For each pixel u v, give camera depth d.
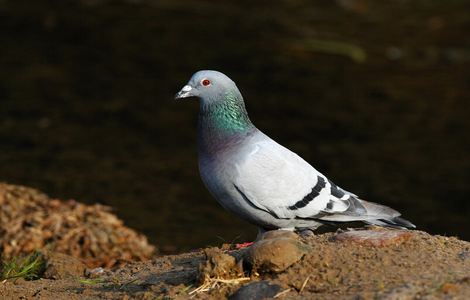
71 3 24.91
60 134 17.64
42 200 12.88
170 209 14.55
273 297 7.04
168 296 7.33
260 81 20.42
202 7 25.03
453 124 18.47
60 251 11.47
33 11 24.16
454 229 14.16
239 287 7.27
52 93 19.59
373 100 19.61
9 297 8.12
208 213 14.48
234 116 8.83
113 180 15.65
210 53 21.94
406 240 7.86
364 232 8.00
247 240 13.23
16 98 19.22
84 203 14.52
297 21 24.16
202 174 8.84
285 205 8.67
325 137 17.80
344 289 7.02
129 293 7.84
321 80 20.61
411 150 17.28
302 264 7.36
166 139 17.70
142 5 25.00
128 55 21.72
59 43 22.27
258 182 8.56
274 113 18.84
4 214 12.18
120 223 12.56
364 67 21.33
